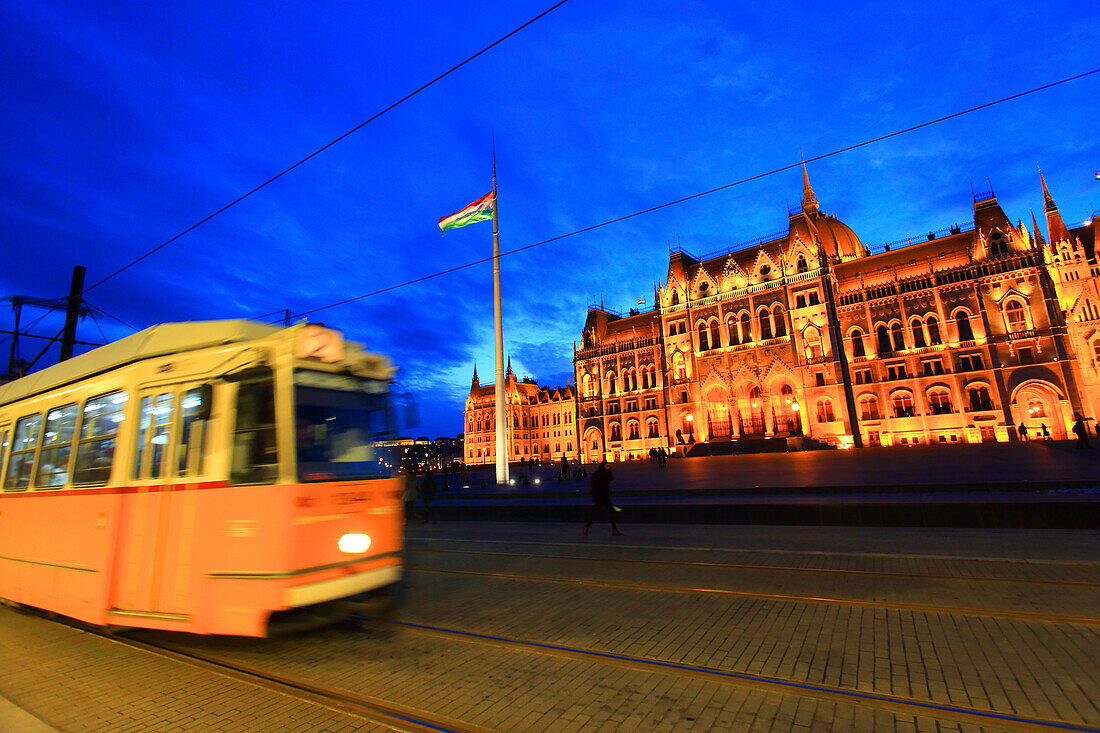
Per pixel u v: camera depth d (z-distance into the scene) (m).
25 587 7.69
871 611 6.77
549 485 34.91
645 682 5.06
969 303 51.44
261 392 5.98
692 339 66.75
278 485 5.65
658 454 44.06
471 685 5.14
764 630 6.29
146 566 6.18
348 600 6.66
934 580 8.02
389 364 7.21
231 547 5.69
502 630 6.69
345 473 6.23
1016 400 48.56
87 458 7.24
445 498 27.44
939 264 54.78
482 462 108.06
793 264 60.28
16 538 8.12
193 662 6.00
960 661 5.17
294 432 5.82
